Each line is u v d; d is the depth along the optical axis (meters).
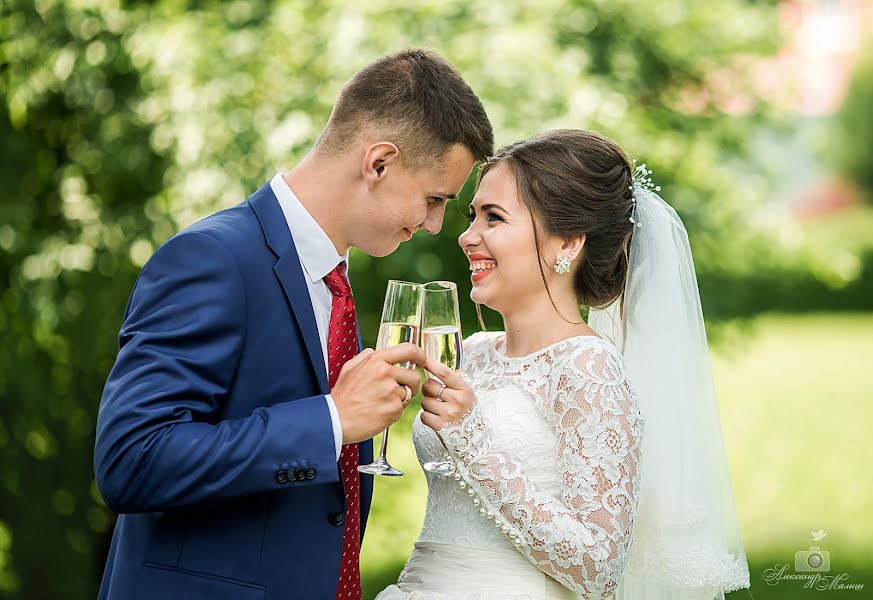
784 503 9.17
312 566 2.44
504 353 2.83
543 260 2.71
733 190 5.54
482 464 2.48
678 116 5.68
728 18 5.73
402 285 2.43
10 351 5.70
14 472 5.89
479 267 2.75
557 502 2.48
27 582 5.96
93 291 5.43
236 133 4.94
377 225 2.53
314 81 5.00
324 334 2.55
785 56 6.34
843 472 10.10
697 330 2.95
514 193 2.71
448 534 2.65
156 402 2.22
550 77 4.88
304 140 4.87
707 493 2.86
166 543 2.38
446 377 2.48
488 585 2.57
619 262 2.82
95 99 5.32
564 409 2.55
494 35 4.96
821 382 14.45
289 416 2.26
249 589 2.36
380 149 2.46
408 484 6.04
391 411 2.29
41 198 5.77
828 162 23.27
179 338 2.27
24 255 5.59
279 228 2.48
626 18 5.46
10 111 5.46
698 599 2.90
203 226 2.41
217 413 2.36
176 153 5.04
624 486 2.49
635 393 2.60
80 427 5.86
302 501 2.43
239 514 2.38
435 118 2.47
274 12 5.21
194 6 5.39
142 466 2.18
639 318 2.88
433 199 2.57
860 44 23.22
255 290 2.39
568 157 2.70
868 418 12.30
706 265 5.48
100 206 5.55
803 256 5.70
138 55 5.08
